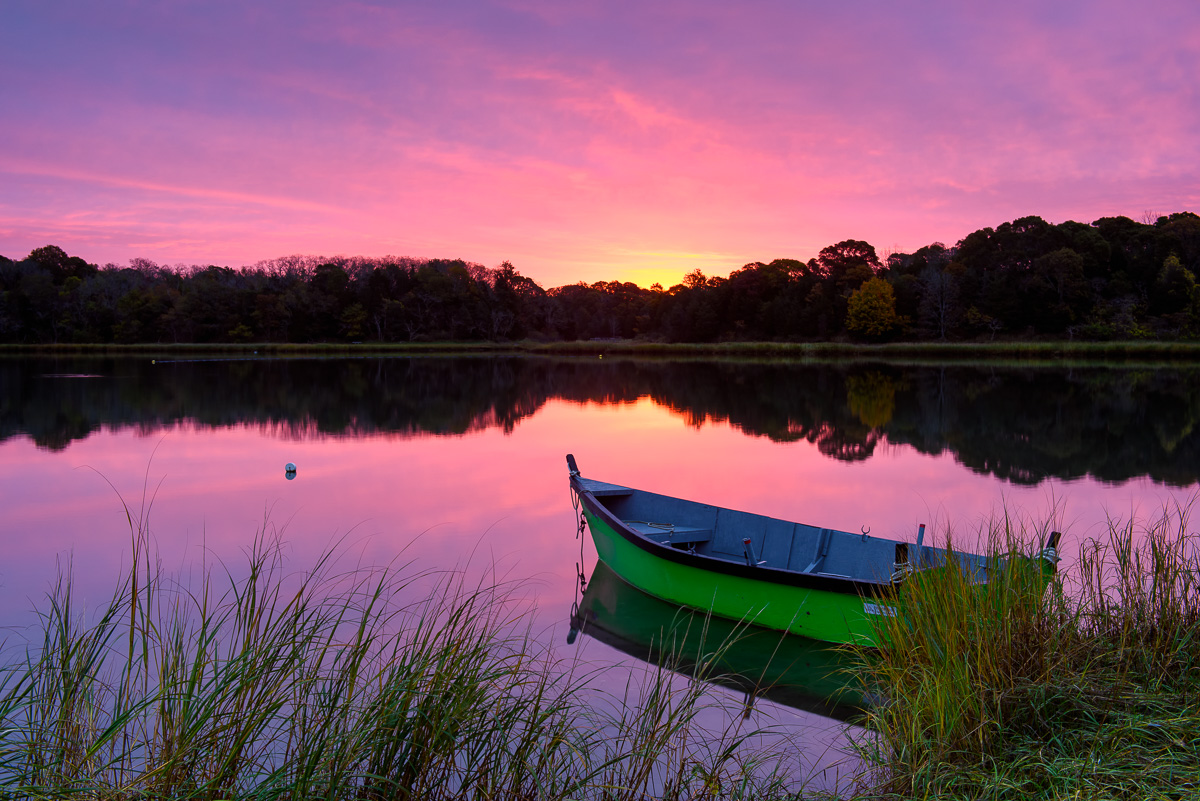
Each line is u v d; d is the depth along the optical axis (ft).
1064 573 18.69
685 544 25.95
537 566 26.63
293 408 77.56
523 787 11.19
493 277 364.38
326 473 43.16
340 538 29.71
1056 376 121.39
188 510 34.27
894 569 19.15
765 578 20.85
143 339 274.98
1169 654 14.32
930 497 36.96
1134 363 156.04
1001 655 13.61
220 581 24.07
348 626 18.71
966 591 15.01
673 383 115.85
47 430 60.34
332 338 298.97
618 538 24.99
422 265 364.99
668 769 11.70
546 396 94.22
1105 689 13.24
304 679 11.02
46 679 11.37
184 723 9.86
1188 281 223.10
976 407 77.41
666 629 21.42
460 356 223.92
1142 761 11.04
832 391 98.58
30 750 9.77
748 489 39.14
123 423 64.90
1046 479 41.47
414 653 11.51
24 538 29.71
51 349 243.60
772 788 12.14
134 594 10.75
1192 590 16.39
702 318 289.33
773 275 297.74
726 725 15.80
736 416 72.23
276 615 19.43
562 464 46.42
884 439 56.85
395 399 88.79
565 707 12.54
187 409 75.77
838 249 299.58
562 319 354.95
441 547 28.71
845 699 17.03
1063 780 10.83
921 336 242.37
